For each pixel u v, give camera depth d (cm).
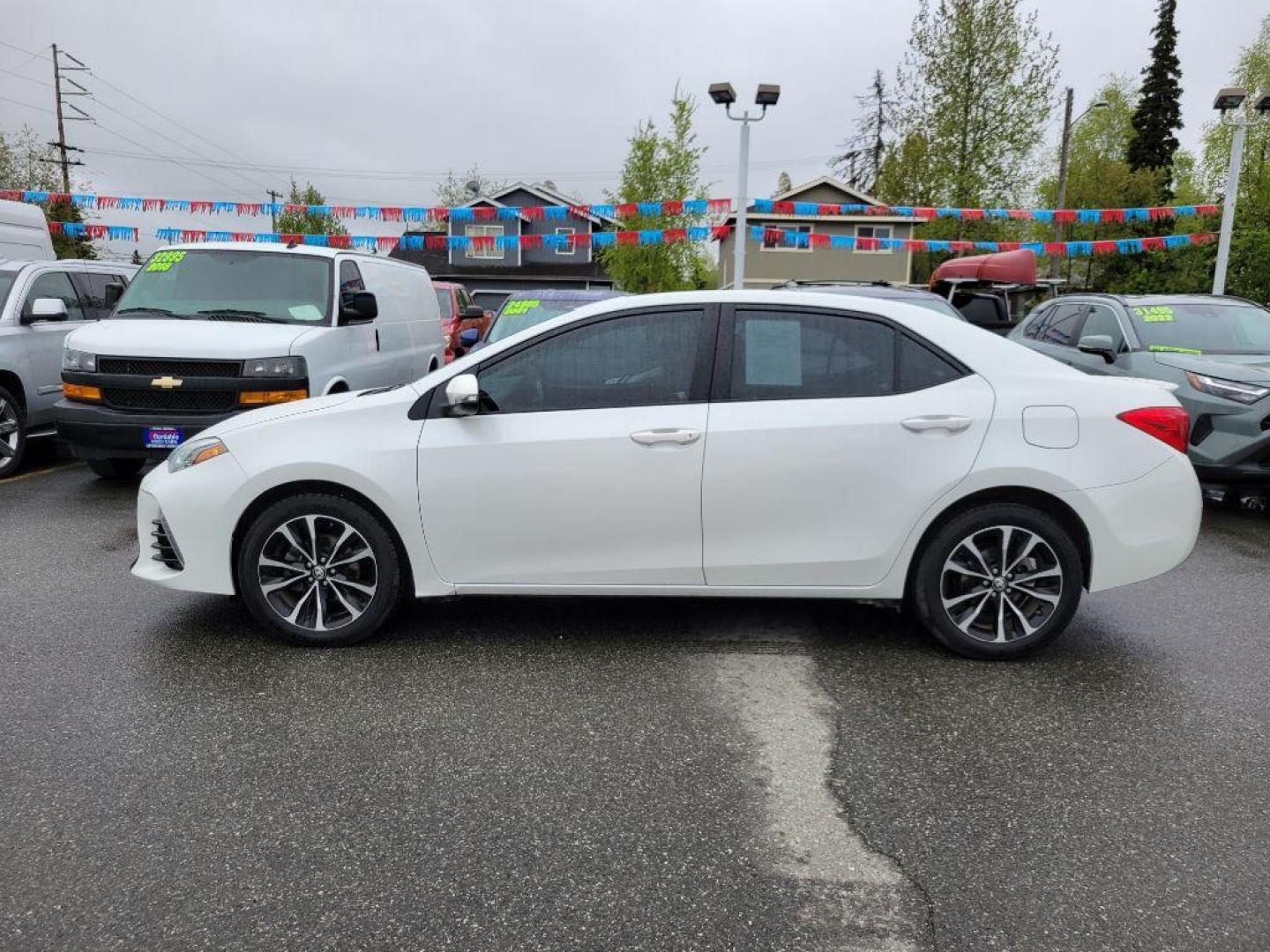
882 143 5656
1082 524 383
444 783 291
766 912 229
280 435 396
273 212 1608
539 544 391
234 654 398
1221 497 750
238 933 220
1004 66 3042
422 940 218
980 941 218
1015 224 3725
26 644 407
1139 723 337
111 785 288
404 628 432
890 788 290
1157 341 778
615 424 383
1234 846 258
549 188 3828
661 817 272
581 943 217
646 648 408
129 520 651
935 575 388
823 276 3584
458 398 373
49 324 858
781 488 379
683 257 2450
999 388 384
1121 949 216
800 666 388
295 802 279
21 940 217
